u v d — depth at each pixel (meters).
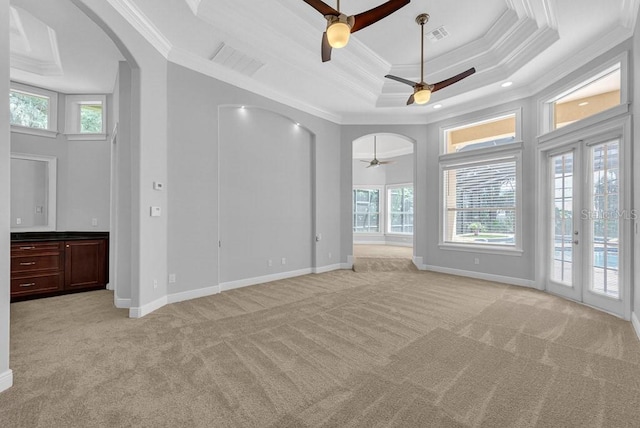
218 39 3.53
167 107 3.67
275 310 3.47
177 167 3.77
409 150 9.87
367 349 2.48
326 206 5.92
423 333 2.82
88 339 2.65
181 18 3.16
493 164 5.14
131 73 3.36
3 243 1.88
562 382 2.00
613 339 2.70
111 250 4.51
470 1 3.32
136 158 3.25
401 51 4.34
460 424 1.59
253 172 4.80
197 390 1.89
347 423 1.60
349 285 4.72
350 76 4.75
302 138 5.57
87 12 2.71
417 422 1.61
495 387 1.94
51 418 1.63
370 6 3.42
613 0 2.82
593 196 3.71
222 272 4.41
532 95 4.61
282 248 5.23
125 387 1.92
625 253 3.19
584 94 4.11
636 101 2.95
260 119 4.89
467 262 5.44
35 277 4.02
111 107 4.93
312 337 2.71
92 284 4.46
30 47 3.94
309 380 2.01
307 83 4.64
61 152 4.87
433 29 3.83
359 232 10.57
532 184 4.62
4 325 1.88
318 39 3.92
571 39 3.41
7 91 1.88
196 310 3.45
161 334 2.77
